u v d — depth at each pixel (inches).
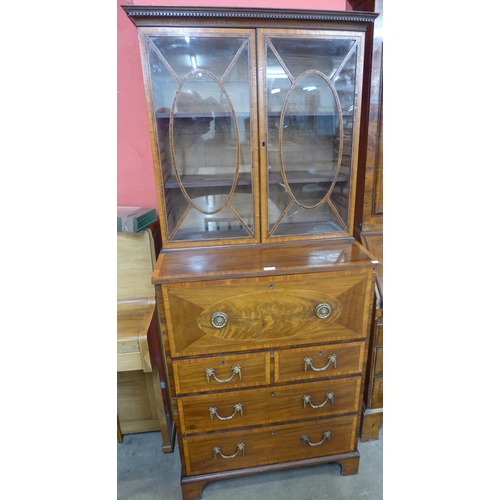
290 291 41.8
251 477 52.9
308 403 47.4
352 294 43.4
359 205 54.8
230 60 41.9
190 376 43.9
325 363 46.2
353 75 43.6
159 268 41.4
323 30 40.9
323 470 53.9
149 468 55.5
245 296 41.2
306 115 45.3
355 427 50.6
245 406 46.5
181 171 45.9
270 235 48.2
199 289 40.2
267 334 43.3
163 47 40.4
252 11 38.2
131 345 45.8
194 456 48.1
